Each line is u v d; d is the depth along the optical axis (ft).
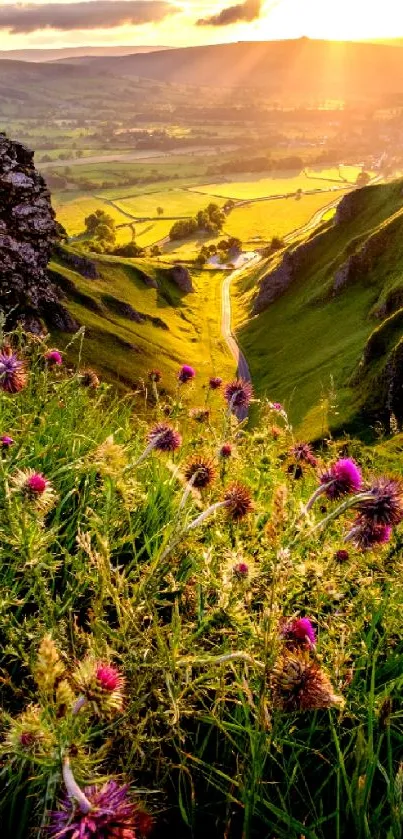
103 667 6.78
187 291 585.63
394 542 12.46
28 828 7.61
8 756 7.77
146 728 9.31
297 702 7.70
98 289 465.06
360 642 10.60
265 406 20.48
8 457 12.68
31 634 8.85
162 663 8.12
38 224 104.99
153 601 9.40
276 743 8.75
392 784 7.82
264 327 478.59
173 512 13.08
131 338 400.67
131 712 7.62
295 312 467.93
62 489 13.50
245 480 17.20
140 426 18.02
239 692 8.77
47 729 6.16
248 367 424.87
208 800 9.15
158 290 545.03
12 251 100.37
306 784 8.54
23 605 10.39
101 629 8.49
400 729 9.78
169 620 11.48
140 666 8.27
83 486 14.07
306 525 10.65
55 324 278.67
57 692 6.25
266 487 16.84
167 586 11.41
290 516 11.53
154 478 15.07
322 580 10.85
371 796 9.12
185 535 10.01
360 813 8.02
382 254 430.20
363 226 504.43
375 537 10.64
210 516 11.76
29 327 93.71
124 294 507.30
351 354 343.05
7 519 9.70
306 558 11.61
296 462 17.31
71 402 17.75
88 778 6.23
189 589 10.94
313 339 418.72
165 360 404.16
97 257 547.08
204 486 12.60
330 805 8.98
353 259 437.17
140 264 573.33
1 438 13.66
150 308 510.58
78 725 6.52
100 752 7.02
